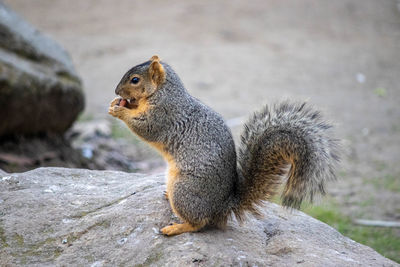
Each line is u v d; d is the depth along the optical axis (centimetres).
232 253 615
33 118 1445
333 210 1331
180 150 695
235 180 686
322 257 629
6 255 615
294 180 641
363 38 3325
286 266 603
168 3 3784
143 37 3089
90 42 2988
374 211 1357
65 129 1619
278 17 3591
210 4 3772
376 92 2478
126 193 741
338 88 2506
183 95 726
